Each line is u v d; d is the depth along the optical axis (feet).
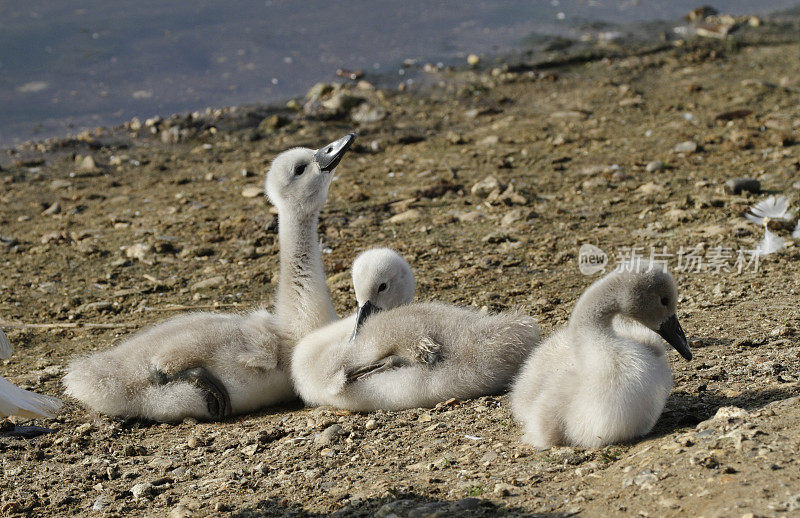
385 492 31.19
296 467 35.17
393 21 135.95
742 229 60.54
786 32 123.54
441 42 126.11
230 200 77.20
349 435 37.88
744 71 106.52
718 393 36.19
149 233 70.13
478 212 69.36
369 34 130.11
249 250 65.16
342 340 41.83
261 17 137.28
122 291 60.23
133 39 126.82
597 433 32.35
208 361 42.75
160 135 98.94
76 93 110.22
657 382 32.22
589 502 27.86
